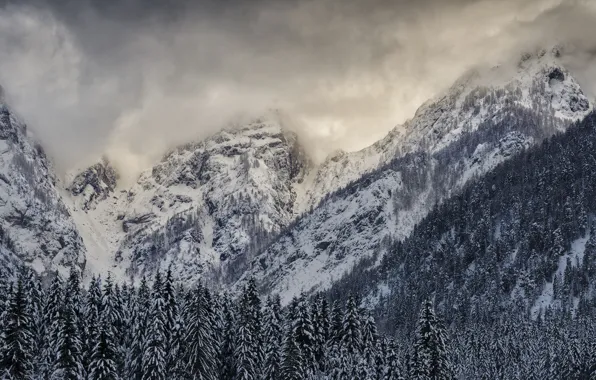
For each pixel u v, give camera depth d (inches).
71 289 4571.9
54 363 3954.2
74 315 4220.0
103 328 4138.8
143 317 4441.4
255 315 4697.3
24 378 3843.5
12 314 3895.2
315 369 4537.4
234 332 4650.6
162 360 4197.8
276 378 4402.1
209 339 4325.8
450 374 4613.7
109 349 4045.3
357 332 4655.5
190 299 4517.7
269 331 4712.1
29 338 3909.9
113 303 4562.0
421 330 4618.6
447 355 4648.1
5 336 3853.3
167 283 4414.4
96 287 4566.9
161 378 4188.0
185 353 4256.9
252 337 4547.2
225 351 4601.4
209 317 4512.8
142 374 4254.4
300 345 4549.7
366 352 4608.8
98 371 3986.2
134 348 4367.6
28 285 4542.3
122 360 4382.4
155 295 4340.6
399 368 4598.9
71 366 3939.5
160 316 4276.6
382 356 4690.0
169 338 4313.5
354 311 4694.9
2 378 3759.8
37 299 4503.0
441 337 4603.8
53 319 4306.1
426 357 4539.9
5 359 3811.5
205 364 4242.1
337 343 4690.0
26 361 3868.1
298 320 4596.5
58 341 3971.5
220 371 4537.4
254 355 4512.8
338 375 4530.0
